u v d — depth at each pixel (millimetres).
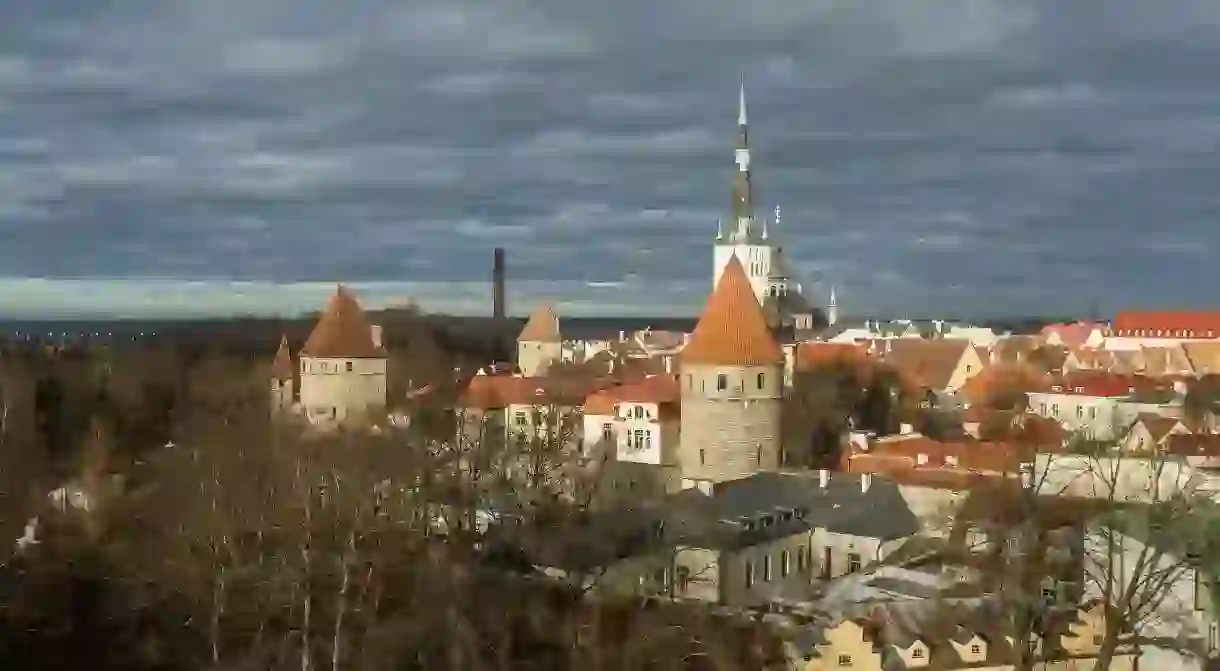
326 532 89938
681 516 102312
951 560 90812
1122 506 88250
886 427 167875
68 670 79688
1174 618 79375
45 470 137000
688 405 127188
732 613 88875
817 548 104688
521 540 97438
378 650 81688
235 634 84688
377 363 169875
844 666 77312
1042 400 187000
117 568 94812
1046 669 76188
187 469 113188
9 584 91188
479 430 141500
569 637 84875
